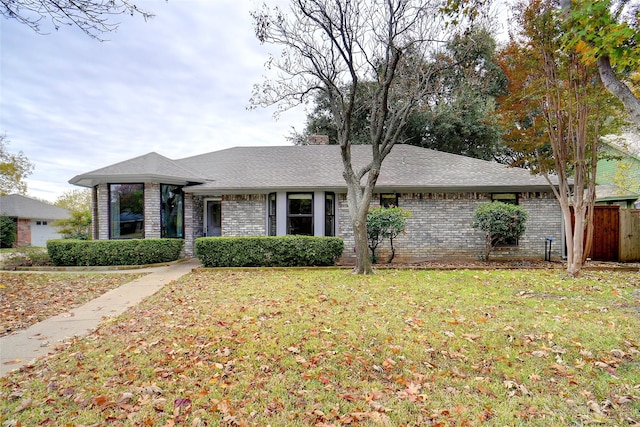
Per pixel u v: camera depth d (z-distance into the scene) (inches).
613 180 661.9
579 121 326.0
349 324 188.9
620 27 142.9
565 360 144.1
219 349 158.2
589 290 269.6
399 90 377.7
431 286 290.2
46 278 362.0
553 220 468.4
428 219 480.1
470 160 550.3
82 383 130.6
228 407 113.3
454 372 135.3
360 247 363.9
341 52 339.3
